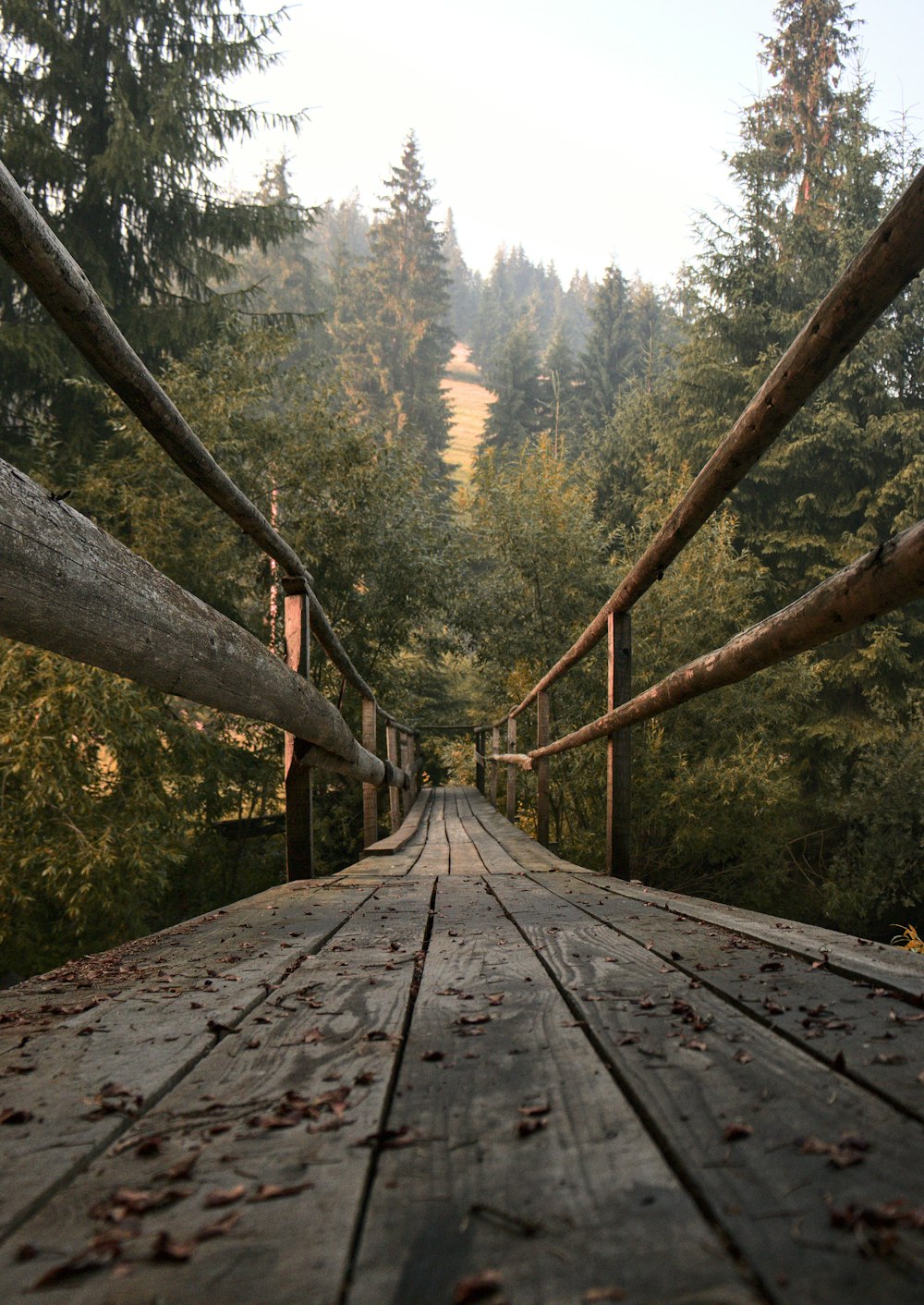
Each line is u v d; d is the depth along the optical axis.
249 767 13.59
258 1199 0.85
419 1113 1.07
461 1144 0.97
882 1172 0.86
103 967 2.06
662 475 17.67
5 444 12.86
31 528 1.44
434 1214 0.81
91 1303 0.69
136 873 9.07
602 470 21.58
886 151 17.95
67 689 8.23
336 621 14.80
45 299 1.91
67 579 1.57
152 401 2.42
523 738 14.80
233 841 13.82
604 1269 0.71
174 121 13.42
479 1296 0.68
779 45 20.48
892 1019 1.37
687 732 12.50
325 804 14.84
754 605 16.33
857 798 13.75
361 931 2.53
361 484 14.10
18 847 8.55
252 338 14.11
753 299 18.53
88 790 9.12
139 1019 1.55
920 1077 1.11
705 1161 0.89
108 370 2.21
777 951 1.97
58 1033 1.47
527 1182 0.87
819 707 16.08
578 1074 1.19
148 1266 0.74
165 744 10.71
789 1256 0.71
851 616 1.84
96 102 13.64
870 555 1.73
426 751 23.02
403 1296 0.69
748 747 11.82
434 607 15.25
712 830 11.35
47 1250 0.78
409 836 8.37
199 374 13.86
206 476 2.92
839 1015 1.41
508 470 16.64
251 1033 1.45
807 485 17.55
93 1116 1.09
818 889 14.29
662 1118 1.01
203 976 1.91
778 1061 1.20
